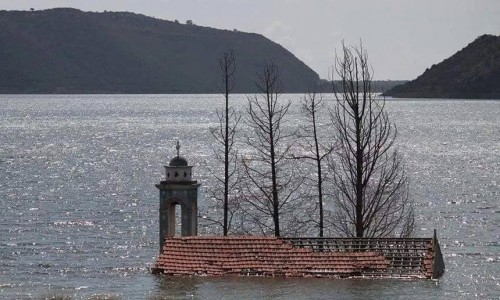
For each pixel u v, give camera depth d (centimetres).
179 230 9269
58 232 10856
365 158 7412
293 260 6209
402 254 6322
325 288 5934
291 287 5959
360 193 6900
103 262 8800
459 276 7531
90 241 10175
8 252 9431
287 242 6334
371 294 5828
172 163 6675
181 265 6334
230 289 5959
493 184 15800
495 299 6512
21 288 7369
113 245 9881
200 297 5853
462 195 14250
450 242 9969
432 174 17425
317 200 11138
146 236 10544
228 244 6356
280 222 9625
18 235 10619
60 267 8494
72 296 6794
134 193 14888
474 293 6669
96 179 17112
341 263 6172
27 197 14325
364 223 7019
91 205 13400
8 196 14425
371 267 6162
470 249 9475
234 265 6234
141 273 8025
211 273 6194
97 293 6881
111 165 19988
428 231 10788
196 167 18538
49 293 7000
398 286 5975
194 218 6662
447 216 12050
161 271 6341
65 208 13075
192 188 6644
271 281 6075
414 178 16462
